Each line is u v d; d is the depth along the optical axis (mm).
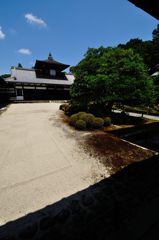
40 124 8242
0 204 2486
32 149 4898
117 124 8984
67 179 3250
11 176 3332
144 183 3113
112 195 2736
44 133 6648
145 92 8578
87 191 2859
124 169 3703
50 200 2604
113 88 8523
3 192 2787
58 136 6281
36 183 3088
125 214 2285
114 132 7188
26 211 2354
